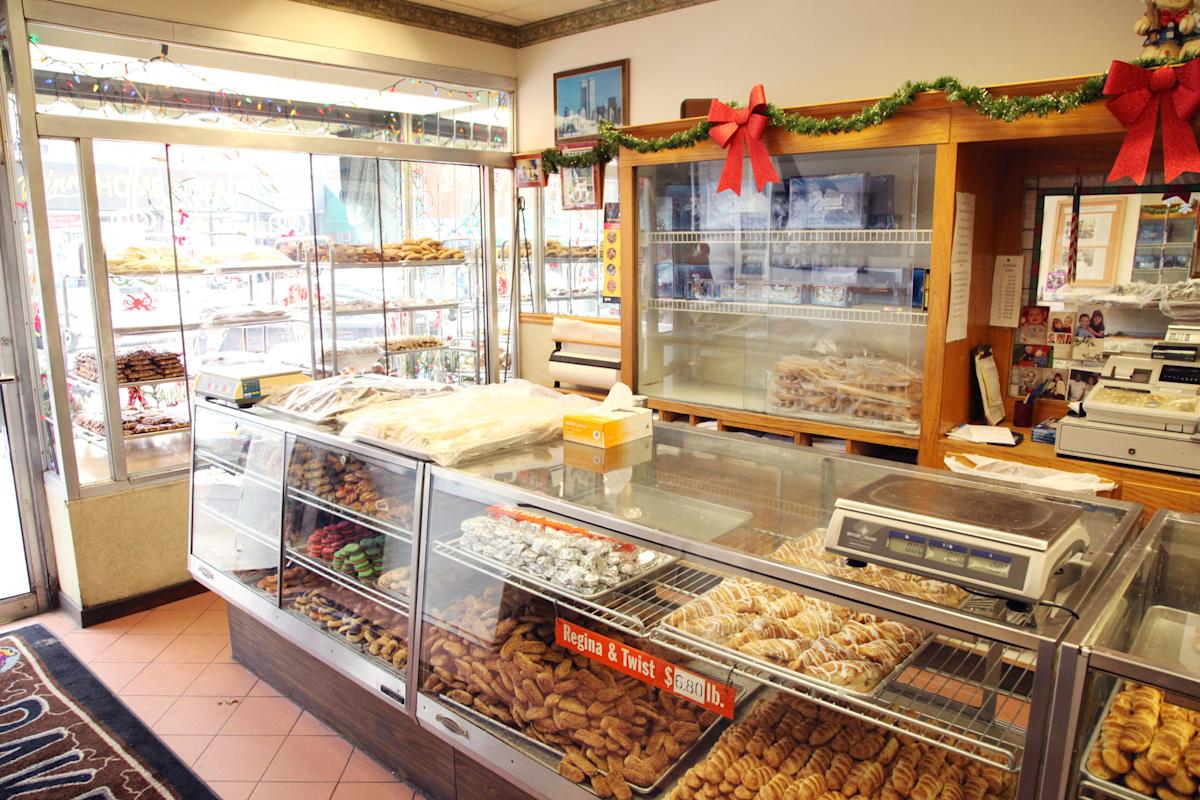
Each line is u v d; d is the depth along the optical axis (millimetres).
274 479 2850
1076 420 2771
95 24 3471
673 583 1828
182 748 2740
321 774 2594
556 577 1889
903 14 3514
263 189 4152
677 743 1755
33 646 3479
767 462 2252
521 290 5414
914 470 2111
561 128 4977
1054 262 3303
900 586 1397
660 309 4191
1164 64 2490
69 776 2600
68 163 3467
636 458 2299
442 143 4910
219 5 3879
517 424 2434
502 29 5078
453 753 2314
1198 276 2992
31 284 3520
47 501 3789
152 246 3779
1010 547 1267
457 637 2180
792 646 1518
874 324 3449
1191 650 1223
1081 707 1154
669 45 4359
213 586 3176
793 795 1555
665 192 4086
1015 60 3248
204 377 3176
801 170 3549
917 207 3211
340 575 2611
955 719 1379
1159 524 1669
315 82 4305
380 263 4707
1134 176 2553
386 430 2412
